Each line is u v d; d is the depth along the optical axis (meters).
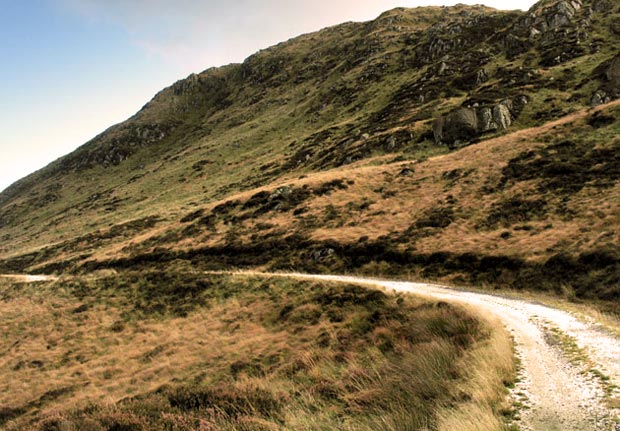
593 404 7.77
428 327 17.73
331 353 19.14
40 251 89.62
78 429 10.23
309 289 31.00
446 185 51.38
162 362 25.25
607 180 36.44
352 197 57.81
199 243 58.31
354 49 196.00
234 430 8.95
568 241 29.45
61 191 176.12
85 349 30.27
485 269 31.02
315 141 114.25
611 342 12.34
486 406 7.82
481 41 132.75
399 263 37.41
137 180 153.75
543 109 73.81
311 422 9.55
